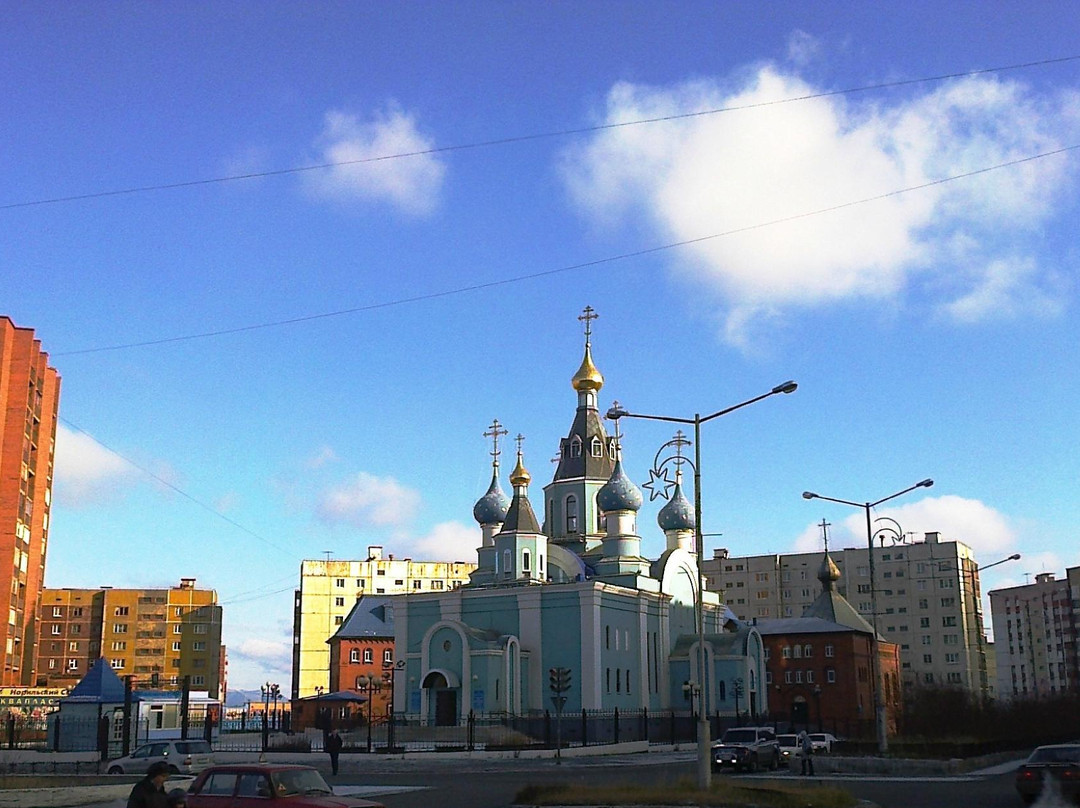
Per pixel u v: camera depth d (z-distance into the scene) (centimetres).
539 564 7581
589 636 6956
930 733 5731
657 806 2802
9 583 9450
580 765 4862
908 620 15075
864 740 5203
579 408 8806
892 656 10556
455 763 4969
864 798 3158
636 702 7425
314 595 15488
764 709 8238
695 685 7650
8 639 9444
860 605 15388
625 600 7519
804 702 9325
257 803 2011
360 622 10931
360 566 15738
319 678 15162
